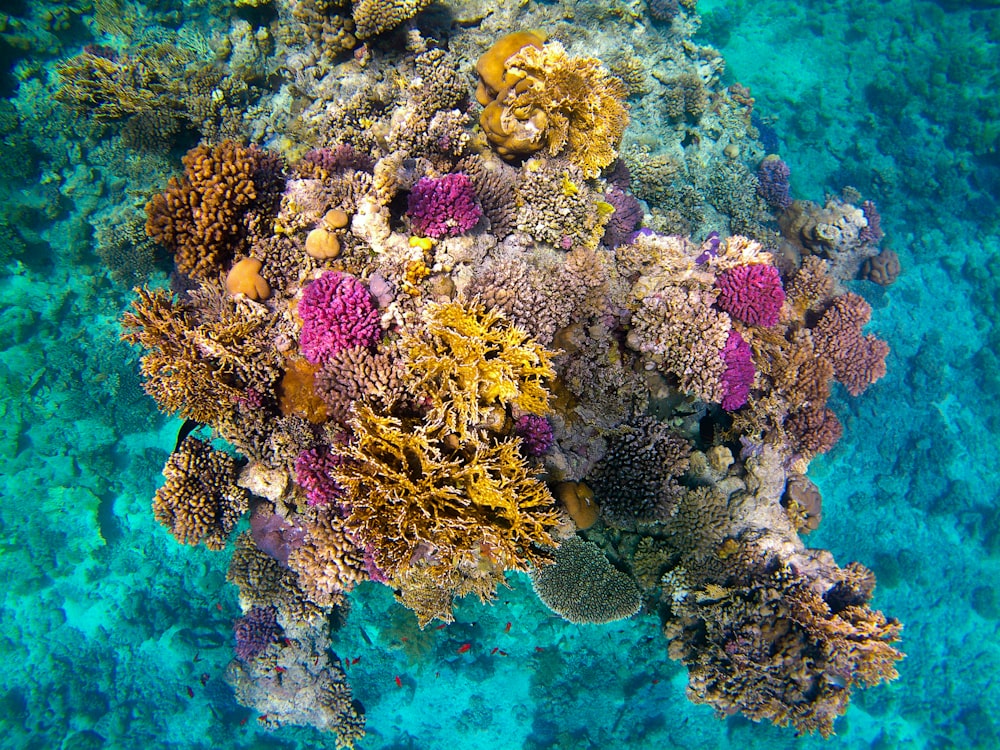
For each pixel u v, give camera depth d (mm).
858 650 1870
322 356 1591
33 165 2461
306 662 2514
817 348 2467
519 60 1851
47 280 2625
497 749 2752
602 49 2539
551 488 1775
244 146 2168
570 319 1790
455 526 1469
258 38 2207
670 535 2010
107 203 2533
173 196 1696
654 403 1913
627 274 1893
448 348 1557
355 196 1756
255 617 2486
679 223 2498
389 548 1490
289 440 1676
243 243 1744
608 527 2041
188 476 1804
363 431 1498
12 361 2635
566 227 1868
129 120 2236
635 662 2613
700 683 1975
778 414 2084
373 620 2580
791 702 1910
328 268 1701
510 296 1670
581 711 2668
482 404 1548
